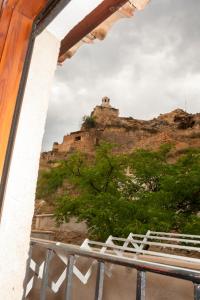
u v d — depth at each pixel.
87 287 4.59
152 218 12.62
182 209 16.19
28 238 1.36
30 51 1.41
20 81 1.36
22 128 1.38
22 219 1.33
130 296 4.07
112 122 75.06
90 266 4.57
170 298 3.75
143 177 16.31
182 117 73.00
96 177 15.53
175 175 15.49
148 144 49.28
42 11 1.38
